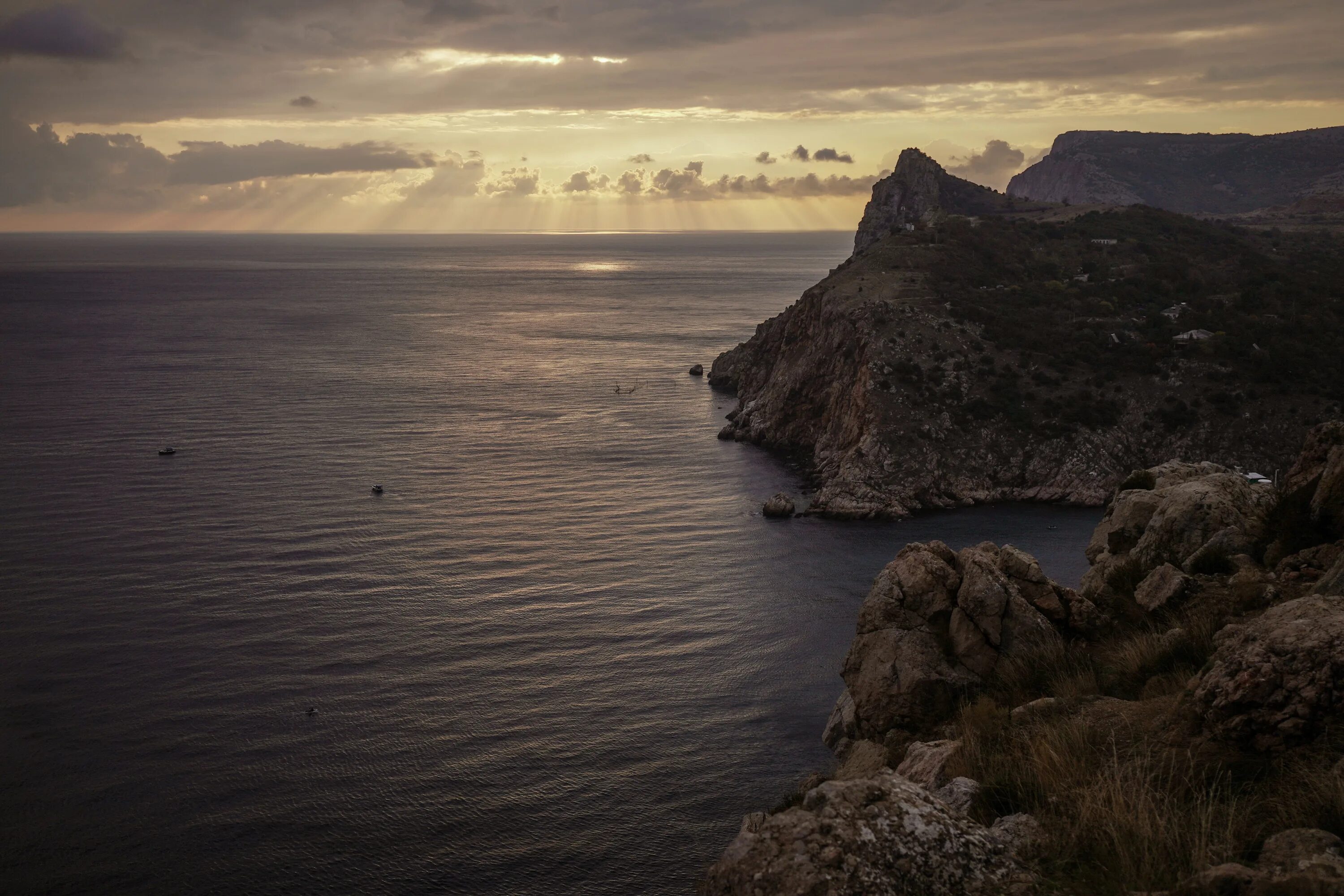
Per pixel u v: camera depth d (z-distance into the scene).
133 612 69.50
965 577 21.38
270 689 57.91
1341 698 10.45
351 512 96.31
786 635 67.56
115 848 42.53
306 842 43.06
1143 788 10.18
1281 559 19.67
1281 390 112.19
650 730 53.62
